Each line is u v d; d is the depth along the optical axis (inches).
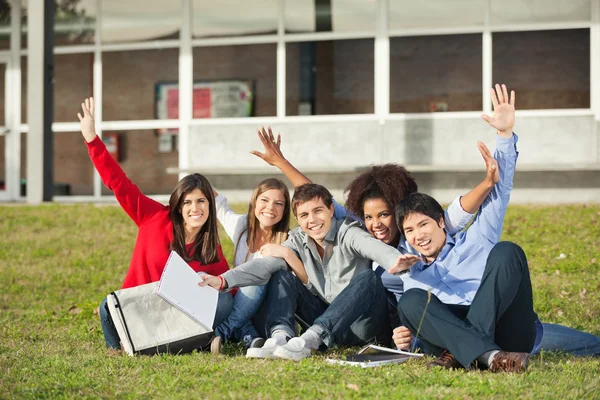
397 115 536.7
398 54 542.6
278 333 190.2
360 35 547.8
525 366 161.2
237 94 573.6
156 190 596.1
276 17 565.6
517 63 525.3
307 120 550.3
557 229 377.4
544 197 503.5
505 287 166.9
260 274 195.9
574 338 190.5
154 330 191.3
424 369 167.8
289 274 199.0
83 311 259.4
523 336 172.2
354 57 550.0
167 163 593.9
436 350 175.0
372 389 152.4
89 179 613.0
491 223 182.7
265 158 235.6
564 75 518.6
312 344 185.8
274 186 211.8
